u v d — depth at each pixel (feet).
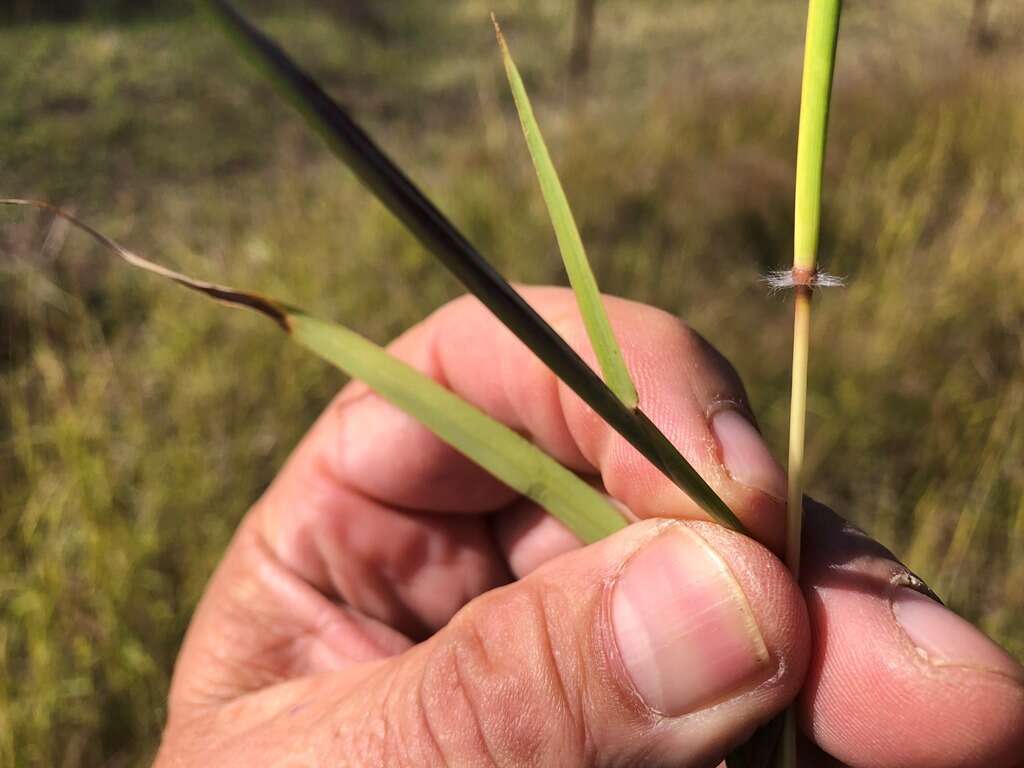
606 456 0.43
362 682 0.42
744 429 0.37
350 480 0.55
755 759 0.33
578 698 0.33
